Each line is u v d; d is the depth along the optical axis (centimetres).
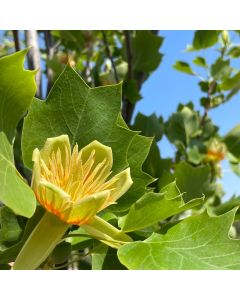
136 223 16
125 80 37
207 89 50
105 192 15
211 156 45
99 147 17
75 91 17
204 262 14
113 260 17
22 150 17
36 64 35
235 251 15
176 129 44
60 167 16
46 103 17
